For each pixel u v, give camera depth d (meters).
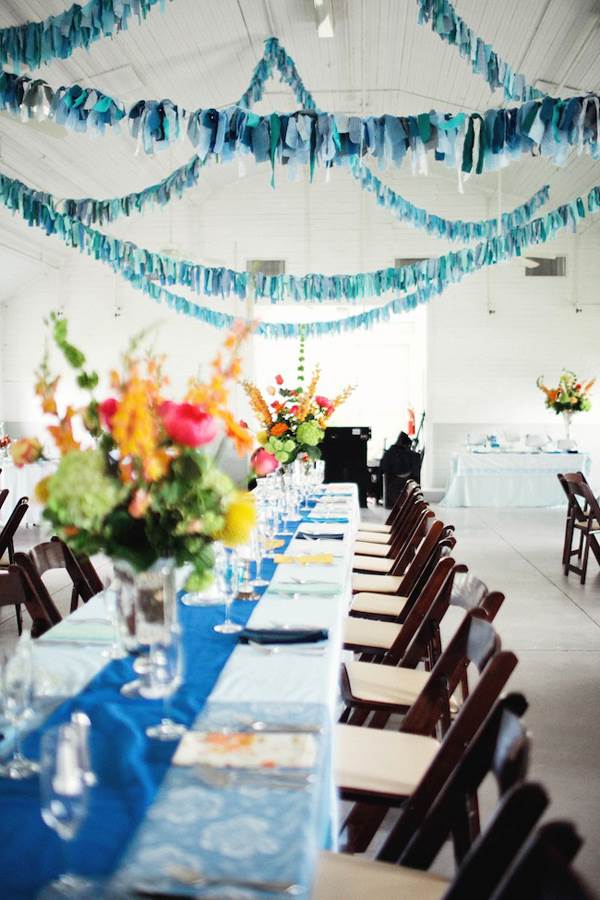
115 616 2.11
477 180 12.28
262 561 3.50
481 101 9.40
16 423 12.79
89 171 10.09
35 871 1.17
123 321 12.73
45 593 2.97
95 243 7.05
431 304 12.77
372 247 12.62
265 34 8.20
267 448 5.04
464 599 2.80
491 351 12.73
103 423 1.79
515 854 1.19
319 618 2.57
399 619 3.71
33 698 1.86
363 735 2.33
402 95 9.90
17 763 1.52
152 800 1.37
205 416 1.80
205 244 12.72
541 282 12.63
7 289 12.48
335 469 11.00
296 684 1.95
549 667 4.39
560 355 12.66
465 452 11.55
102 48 7.55
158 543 1.75
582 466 11.22
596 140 3.87
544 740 3.43
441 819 1.64
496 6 7.19
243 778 1.45
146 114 4.22
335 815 1.87
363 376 15.02
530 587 6.32
